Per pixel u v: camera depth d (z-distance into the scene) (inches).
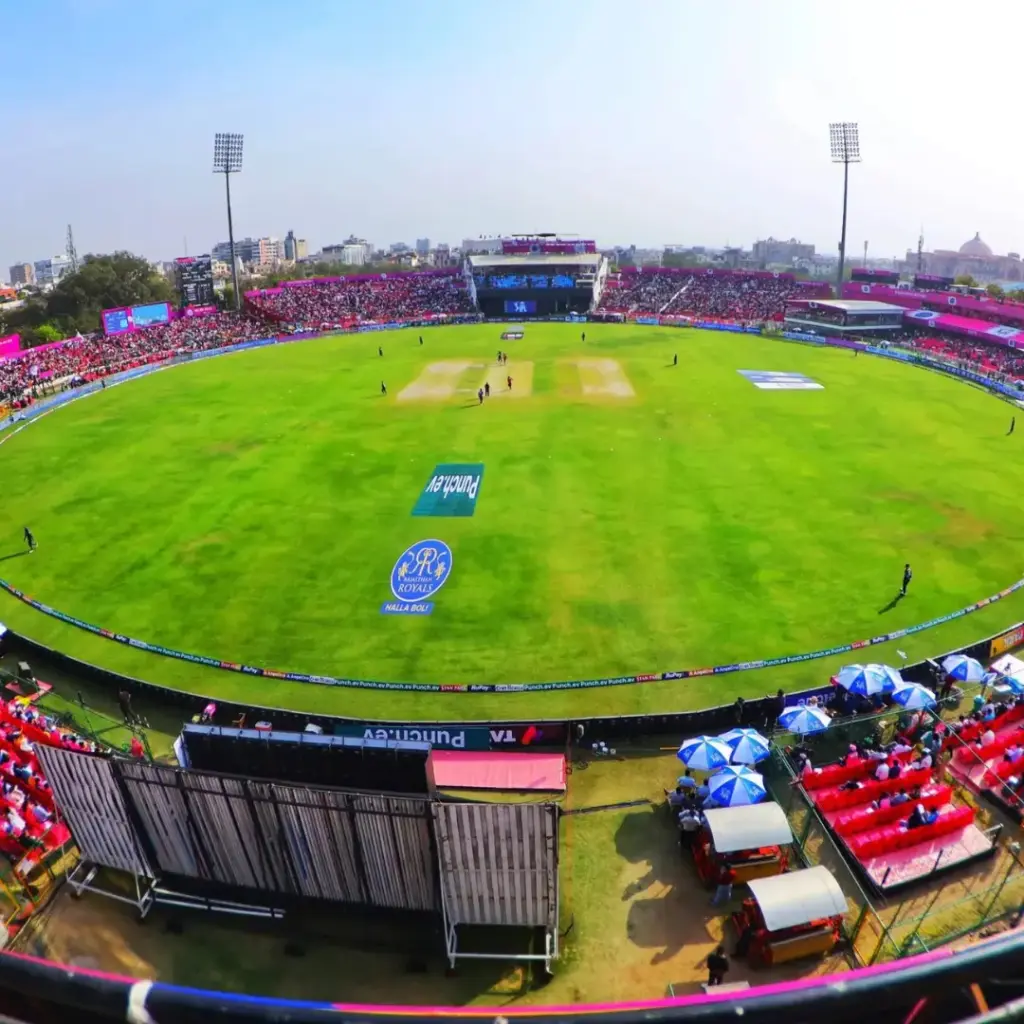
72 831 737.0
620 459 1953.7
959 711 1034.1
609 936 712.4
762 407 2436.0
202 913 726.5
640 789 903.7
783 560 1419.8
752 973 671.1
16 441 2193.7
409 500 1712.6
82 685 1113.4
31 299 5708.7
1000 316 3454.7
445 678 1107.9
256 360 3351.4
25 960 127.2
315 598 1322.6
